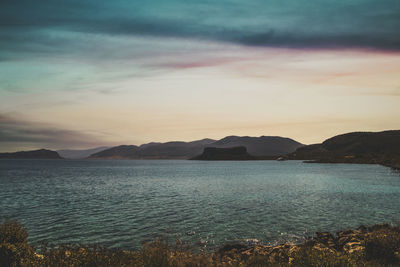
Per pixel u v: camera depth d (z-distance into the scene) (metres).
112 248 21.11
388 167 174.62
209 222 29.69
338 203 41.78
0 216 32.22
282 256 14.58
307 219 31.11
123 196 50.81
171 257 10.40
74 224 28.59
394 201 43.69
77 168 195.62
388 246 12.66
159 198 48.09
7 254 10.33
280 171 147.25
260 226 28.09
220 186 69.44
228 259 15.96
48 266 9.58
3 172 136.62
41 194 53.44
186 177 104.81
